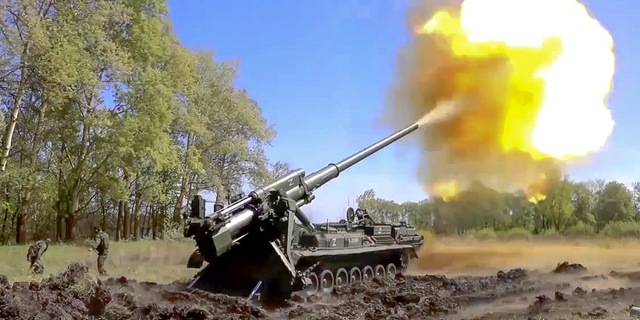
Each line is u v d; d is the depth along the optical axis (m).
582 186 46.47
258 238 14.54
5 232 41.69
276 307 13.45
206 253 13.48
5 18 28.84
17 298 8.51
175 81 39.31
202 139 44.47
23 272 19.16
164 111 35.09
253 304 12.51
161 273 21.22
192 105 41.03
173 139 43.19
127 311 10.13
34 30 28.20
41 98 33.88
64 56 29.28
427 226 44.81
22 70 30.20
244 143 46.72
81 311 9.36
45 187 36.75
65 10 31.92
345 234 18.25
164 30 41.50
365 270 18.98
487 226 43.12
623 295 15.46
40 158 42.06
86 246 29.58
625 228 44.62
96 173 36.84
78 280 10.23
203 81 46.59
